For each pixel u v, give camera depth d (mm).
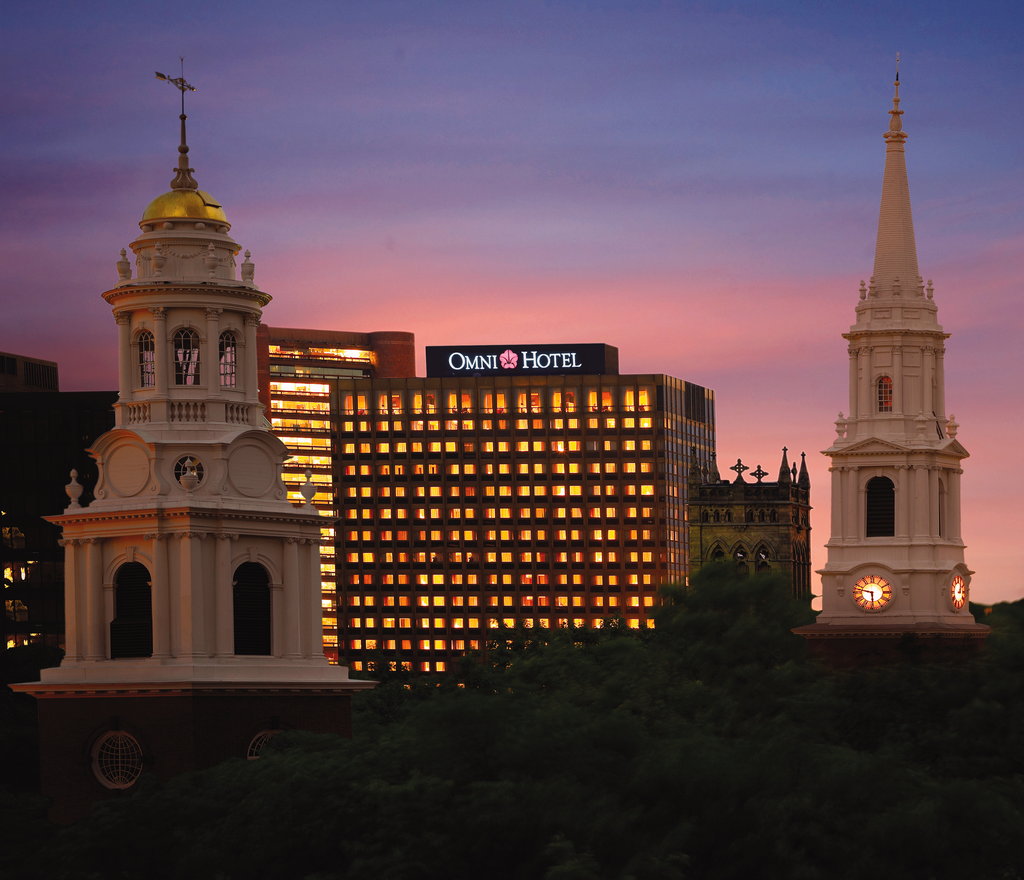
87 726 123875
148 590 125188
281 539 128000
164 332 126500
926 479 189125
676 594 195625
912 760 141500
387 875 105312
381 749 118500
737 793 113562
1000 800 117812
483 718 117688
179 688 120875
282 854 109000
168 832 112562
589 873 102250
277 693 125312
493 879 109062
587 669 172750
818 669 165750
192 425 126188
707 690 150750
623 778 115375
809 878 109500
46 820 119938
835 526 191625
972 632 184875
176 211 129500
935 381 193500
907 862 113000
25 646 199875
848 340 194250
